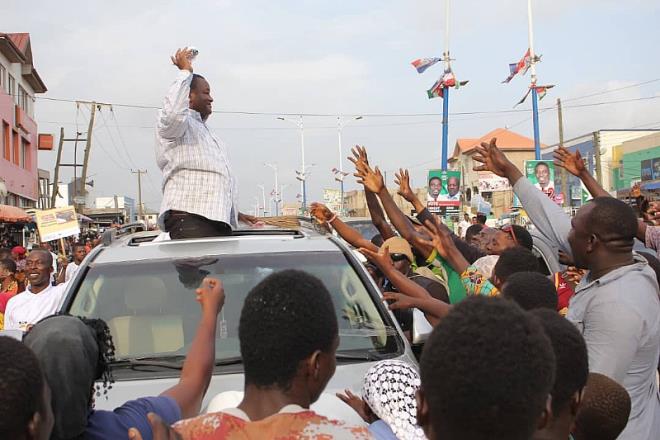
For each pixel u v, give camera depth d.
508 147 78.12
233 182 5.32
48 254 7.55
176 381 3.65
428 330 3.94
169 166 5.04
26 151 43.78
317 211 6.30
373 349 3.98
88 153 42.19
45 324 2.30
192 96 5.15
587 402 2.70
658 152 42.78
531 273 3.21
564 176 46.25
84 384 2.24
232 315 4.02
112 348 2.58
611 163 49.91
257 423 2.02
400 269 5.72
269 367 2.05
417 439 2.71
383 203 5.82
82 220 38.78
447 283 5.41
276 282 2.12
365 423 3.08
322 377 2.12
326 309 2.11
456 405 1.63
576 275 4.66
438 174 24.98
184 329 4.00
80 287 4.19
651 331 3.22
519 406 1.62
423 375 1.71
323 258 4.45
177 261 4.35
